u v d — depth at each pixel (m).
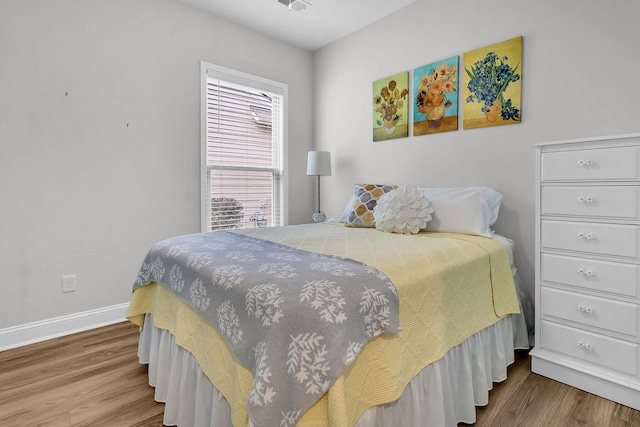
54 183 2.19
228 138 3.05
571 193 1.59
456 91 2.47
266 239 1.79
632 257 1.43
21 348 2.05
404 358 1.12
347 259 1.27
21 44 2.05
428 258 1.40
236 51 3.04
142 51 2.52
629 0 1.75
